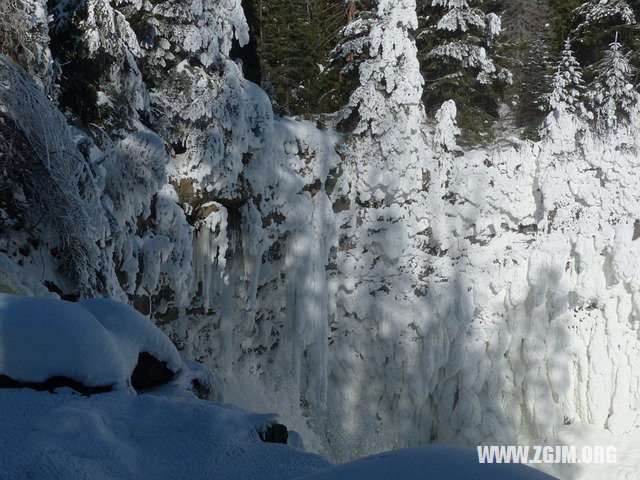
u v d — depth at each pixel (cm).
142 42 1792
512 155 2412
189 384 778
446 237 2353
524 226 2470
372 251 2317
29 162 1197
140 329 745
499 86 2989
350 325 2358
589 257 2492
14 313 625
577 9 3183
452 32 2781
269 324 2219
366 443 2398
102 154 1522
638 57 2958
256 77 2880
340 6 3331
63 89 1619
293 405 2261
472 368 2486
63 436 538
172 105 1825
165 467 541
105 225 1326
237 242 2073
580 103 2520
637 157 2516
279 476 545
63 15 1583
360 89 2255
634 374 2581
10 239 1190
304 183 2164
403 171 2250
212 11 1919
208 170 1864
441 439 2505
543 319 2539
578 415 2631
